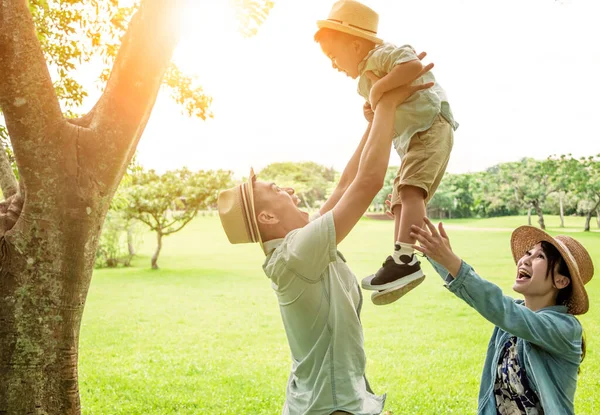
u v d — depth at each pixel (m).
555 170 55.75
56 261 3.13
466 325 13.99
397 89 2.46
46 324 3.13
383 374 9.35
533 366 2.72
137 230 35.75
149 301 18.66
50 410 3.14
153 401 7.85
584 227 54.53
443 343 11.95
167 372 9.71
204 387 8.73
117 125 3.15
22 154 3.06
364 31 2.64
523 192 57.72
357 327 2.29
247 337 13.13
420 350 11.34
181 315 16.05
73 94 6.92
